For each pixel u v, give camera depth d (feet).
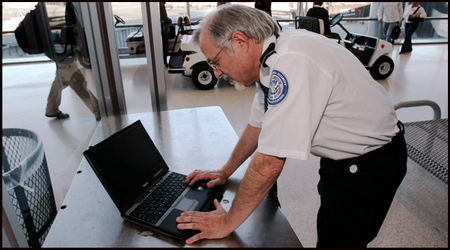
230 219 2.74
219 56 2.84
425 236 5.98
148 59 5.95
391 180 3.49
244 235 2.81
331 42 3.11
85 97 7.49
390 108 3.34
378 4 23.48
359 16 24.35
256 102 3.51
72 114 9.11
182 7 21.44
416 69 17.94
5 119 9.54
